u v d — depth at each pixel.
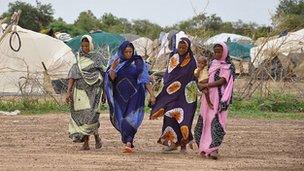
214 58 11.91
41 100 21.92
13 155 11.69
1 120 18.11
